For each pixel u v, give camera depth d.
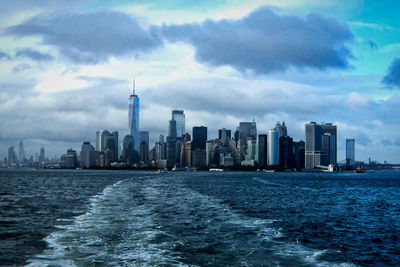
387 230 43.75
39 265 22.75
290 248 30.00
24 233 33.56
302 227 43.03
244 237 33.56
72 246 28.05
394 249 32.91
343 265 26.11
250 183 174.50
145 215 47.09
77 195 84.19
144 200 69.69
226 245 29.80
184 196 82.75
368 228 45.06
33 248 27.30
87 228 36.44
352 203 81.88
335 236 38.19
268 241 32.34
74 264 23.03
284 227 41.88
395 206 76.94
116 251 26.53
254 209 61.34
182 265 23.47
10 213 49.44
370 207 73.44
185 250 27.52
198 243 30.16
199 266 23.42
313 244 33.09
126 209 53.97
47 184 144.38
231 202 72.69
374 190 143.88
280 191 117.31
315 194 107.94
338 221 50.53
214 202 69.00
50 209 54.06
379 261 28.52
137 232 34.25
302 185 171.38
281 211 60.06
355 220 52.44
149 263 23.58
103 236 32.12
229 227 39.09
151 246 28.39
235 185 151.75
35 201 68.25
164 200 70.62
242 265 24.08
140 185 130.88
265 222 45.09
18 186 128.75
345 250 31.48
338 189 144.62
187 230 36.31
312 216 55.03
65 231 34.66
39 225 38.38
